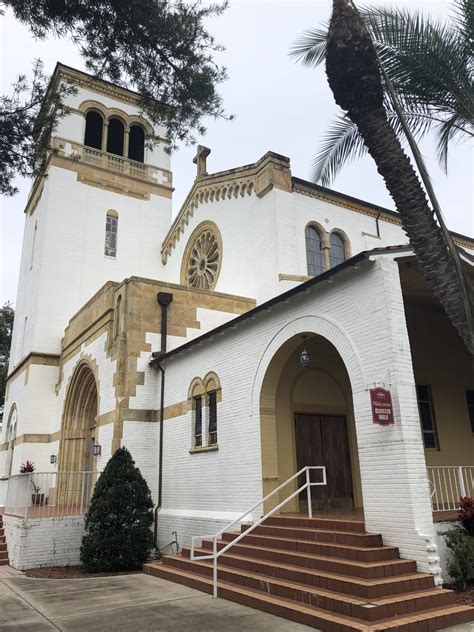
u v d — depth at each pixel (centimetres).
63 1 897
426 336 1495
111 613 854
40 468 2288
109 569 1305
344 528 956
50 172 2658
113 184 2820
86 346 1995
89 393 2092
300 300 1157
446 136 1100
